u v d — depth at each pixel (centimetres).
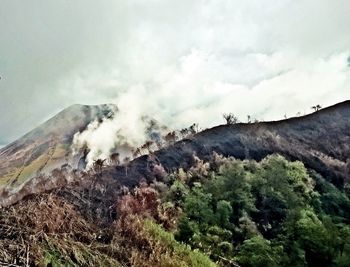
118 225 912
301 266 1066
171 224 1134
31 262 585
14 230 652
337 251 1129
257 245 1091
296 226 1216
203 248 1065
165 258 853
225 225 1209
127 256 779
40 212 752
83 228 820
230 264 1027
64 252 656
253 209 1317
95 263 686
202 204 1267
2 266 540
